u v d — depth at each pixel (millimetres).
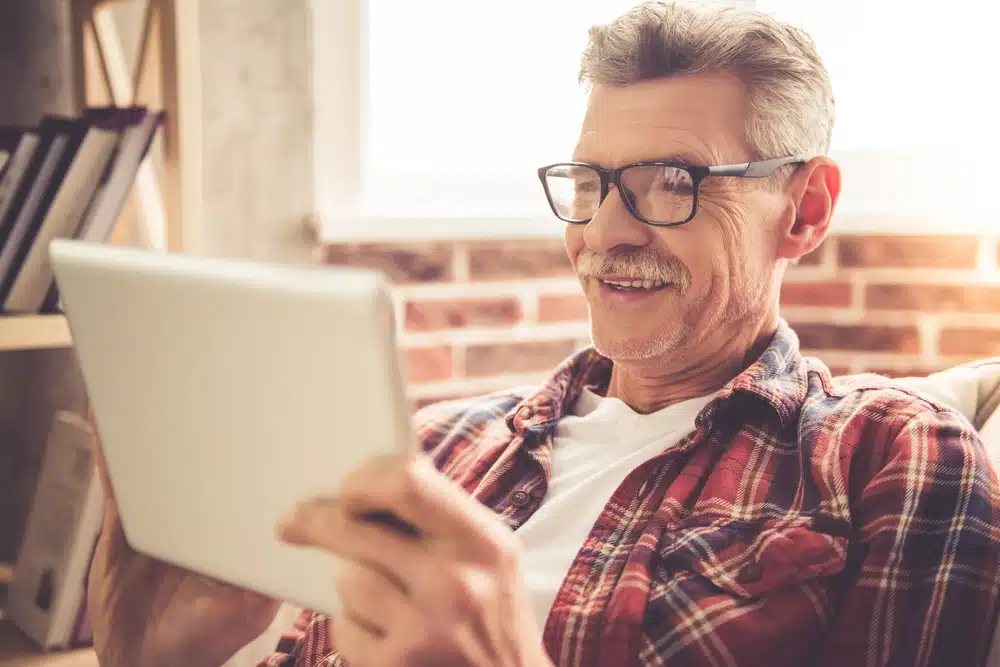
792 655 916
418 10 1960
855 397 1064
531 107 2059
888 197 1967
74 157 1350
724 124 1087
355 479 591
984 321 1846
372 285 562
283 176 1755
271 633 1700
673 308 1092
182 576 932
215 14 1665
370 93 1940
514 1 2033
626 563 997
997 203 1931
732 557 961
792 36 1129
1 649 1355
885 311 1888
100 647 945
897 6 1955
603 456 1142
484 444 1243
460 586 587
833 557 936
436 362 1883
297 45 1751
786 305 1935
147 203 1418
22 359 1675
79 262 734
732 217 1081
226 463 673
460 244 1893
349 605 614
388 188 1973
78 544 1354
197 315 653
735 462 1037
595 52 1158
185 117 1363
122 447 758
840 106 1979
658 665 924
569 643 968
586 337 2004
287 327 601
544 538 1075
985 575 913
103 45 1514
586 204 1144
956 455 965
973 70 1940
